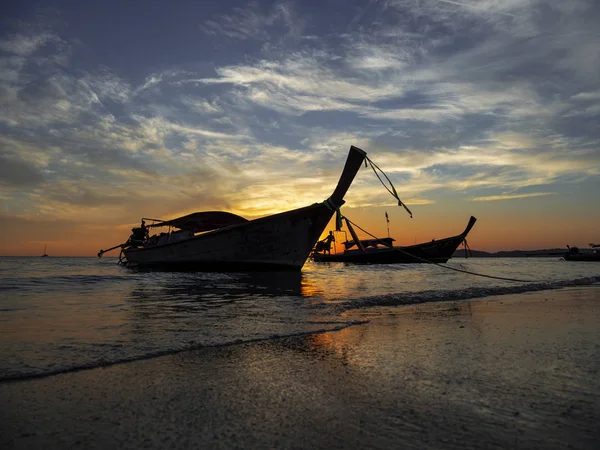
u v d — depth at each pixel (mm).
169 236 24297
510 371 2732
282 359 3129
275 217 18562
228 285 11461
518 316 5367
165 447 1646
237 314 5531
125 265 32781
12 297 8016
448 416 1943
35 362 2994
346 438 1709
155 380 2600
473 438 1693
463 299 7578
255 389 2406
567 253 54875
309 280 14094
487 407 2059
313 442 1676
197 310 5973
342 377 2635
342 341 3793
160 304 6801
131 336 3975
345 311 5938
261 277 15820
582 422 1858
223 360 3104
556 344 3604
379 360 3072
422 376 2639
